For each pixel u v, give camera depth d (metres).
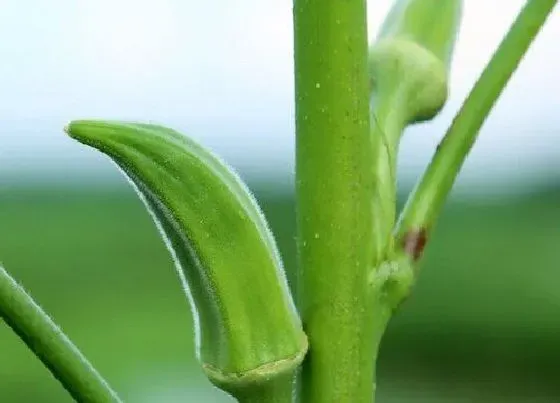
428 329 2.42
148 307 2.39
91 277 2.50
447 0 0.54
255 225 0.49
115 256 2.53
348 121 0.48
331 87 0.48
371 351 0.49
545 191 2.48
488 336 2.42
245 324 0.49
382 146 0.51
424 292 2.43
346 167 0.48
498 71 0.50
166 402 2.03
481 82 0.50
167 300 2.42
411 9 0.54
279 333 0.49
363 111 0.48
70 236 2.56
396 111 0.52
